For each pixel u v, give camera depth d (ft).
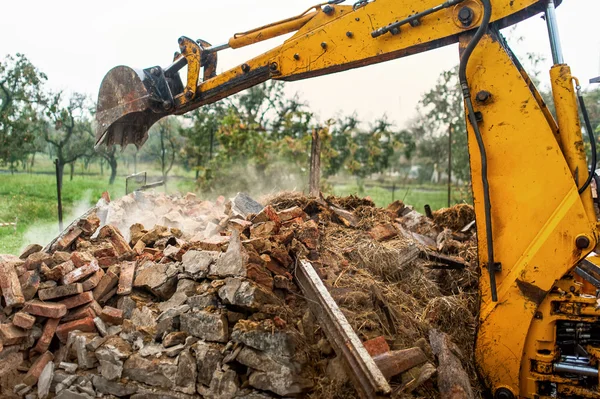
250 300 11.65
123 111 14.82
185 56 14.88
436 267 15.94
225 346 11.59
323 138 45.98
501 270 11.34
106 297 13.71
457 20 11.49
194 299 12.44
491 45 11.34
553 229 10.77
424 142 74.74
